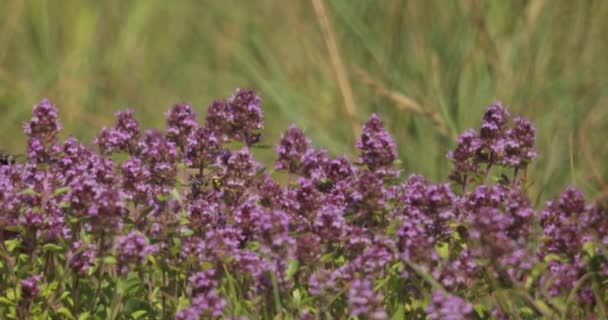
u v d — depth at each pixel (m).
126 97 17.62
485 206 7.92
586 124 13.05
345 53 15.20
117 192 7.42
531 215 7.63
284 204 8.02
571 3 14.23
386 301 7.70
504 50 13.78
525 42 13.75
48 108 8.23
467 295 7.75
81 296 7.91
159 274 8.11
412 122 13.20
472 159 8.59
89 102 17.16
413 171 12.71
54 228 7.76
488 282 7.67
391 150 8.24
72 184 7.39
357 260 7.41
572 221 7.88
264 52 16.52
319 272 7.29
